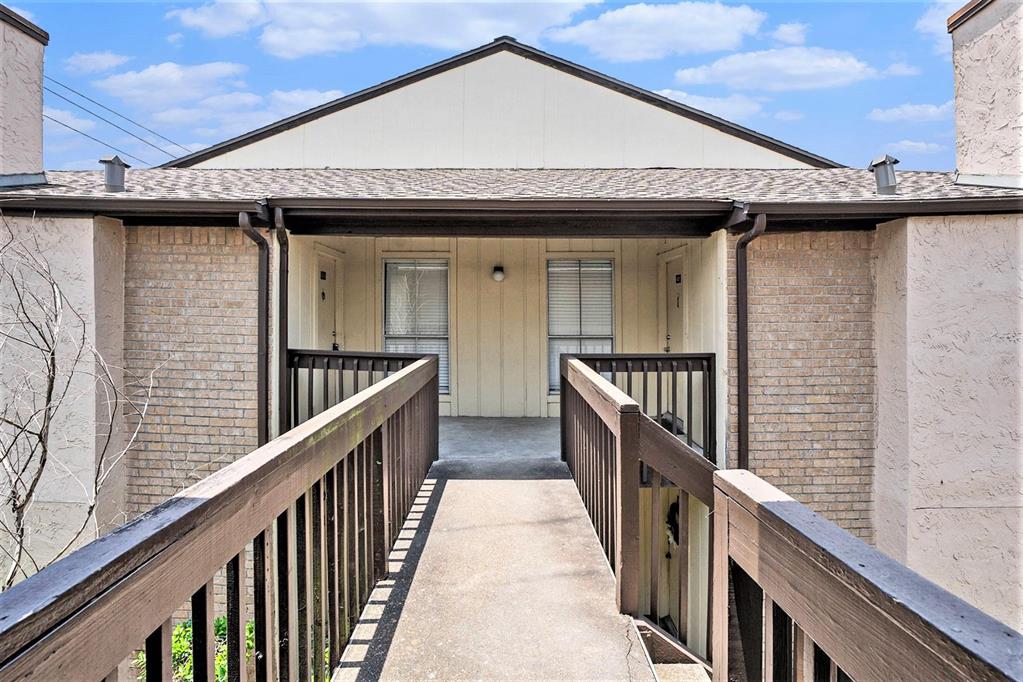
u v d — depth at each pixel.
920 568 5.17
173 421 5.63
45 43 6.36
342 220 5.99
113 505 5.41
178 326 5.62
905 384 5.22
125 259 5.62
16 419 4.84
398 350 9.05
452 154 9.20
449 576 3.35
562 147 9.19
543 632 2.77
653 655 2.88
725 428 5.70
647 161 9.17
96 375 5.15
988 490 5.15
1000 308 5.16
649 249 8.99
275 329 5.61
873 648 0.99
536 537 3.94
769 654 1.45
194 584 1.28
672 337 8.15
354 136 9.21
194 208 5.20
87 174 7.35
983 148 5.84
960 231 5.18
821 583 1.17
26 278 5.20
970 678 0.78
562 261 9.11
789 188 6.31
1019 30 5.45
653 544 3.30
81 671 0.94
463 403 9.10
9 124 5.96
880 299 5.59
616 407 3.11
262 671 1.67
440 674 2.43
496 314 9.11
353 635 2.72
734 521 1.66
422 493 4.96
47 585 0.91
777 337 5.71
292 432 2.06
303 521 2.09
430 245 9.05
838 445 5.70
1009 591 5.10
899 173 7.64
